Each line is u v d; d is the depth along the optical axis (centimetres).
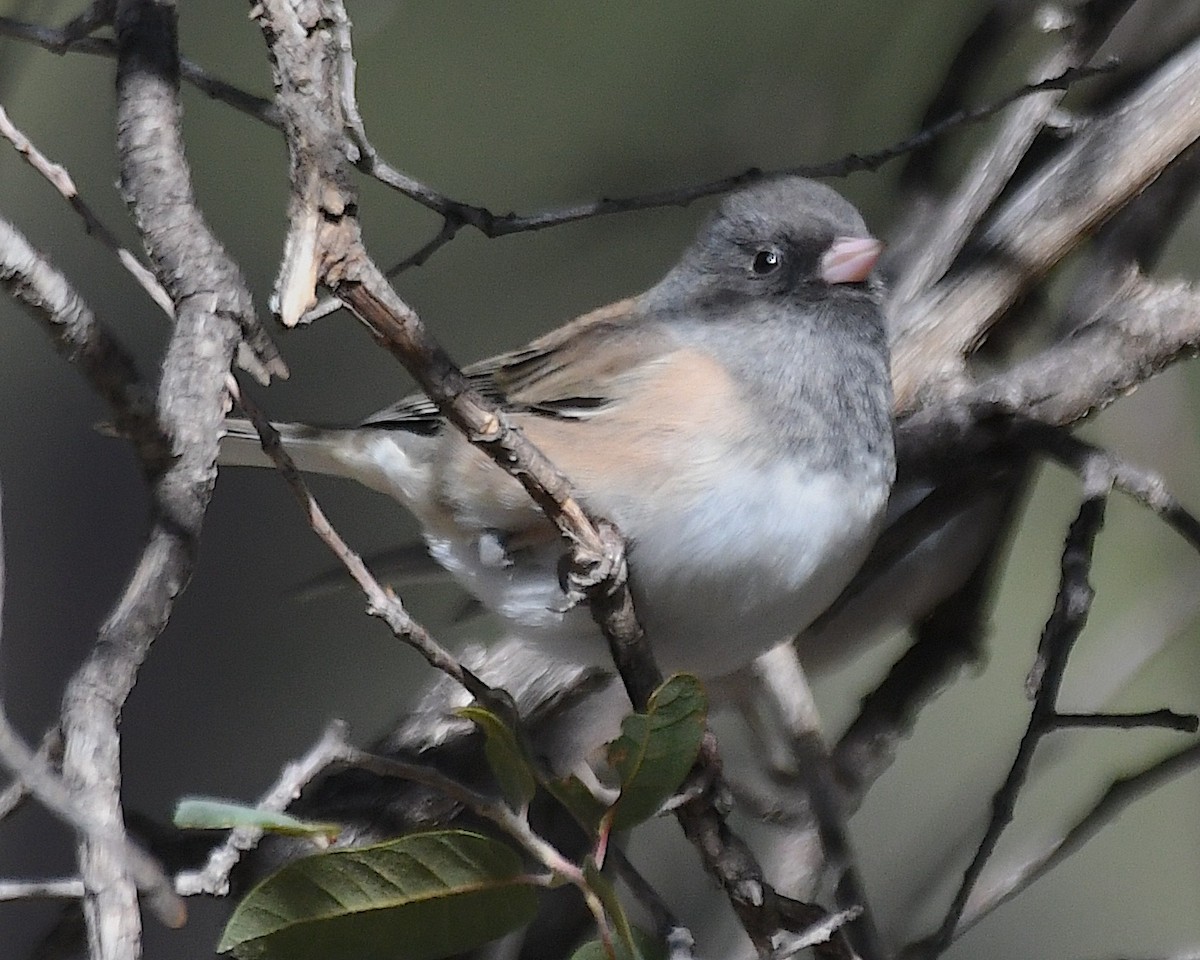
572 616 610
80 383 845
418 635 449
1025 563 861
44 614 798
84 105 870
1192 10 746
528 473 444
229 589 845
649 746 419
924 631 698
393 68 848
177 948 682
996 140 746
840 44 852
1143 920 830
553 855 409
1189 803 843
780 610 600
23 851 742
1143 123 709
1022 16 780
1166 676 817
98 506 820
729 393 599
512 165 876
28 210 868
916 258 759
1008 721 820
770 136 862
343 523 885
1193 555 747
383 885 412
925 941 547
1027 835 726
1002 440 669
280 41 376
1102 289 709
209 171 879
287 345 890
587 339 640
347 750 453
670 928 486
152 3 535
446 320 894
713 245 655
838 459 603
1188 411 788
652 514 587
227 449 686
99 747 399
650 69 861
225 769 802
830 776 632
